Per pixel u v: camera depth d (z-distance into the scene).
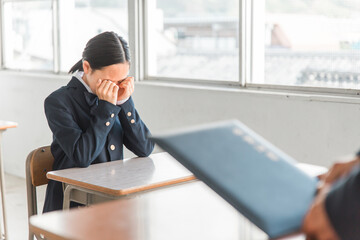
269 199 0.85
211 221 1.03
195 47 3.62
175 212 1.09
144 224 1.00
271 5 3.12
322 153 2.78
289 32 3.05
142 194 1.74
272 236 0.80
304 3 2.96
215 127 1.00
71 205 2.04
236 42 3.37
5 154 5.09
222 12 3.44
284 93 2.96
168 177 1.86
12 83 4.90
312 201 0.87
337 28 2.83
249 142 0.98
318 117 2.78
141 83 3.74
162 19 3.82
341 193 0.73
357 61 2.76
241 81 3.27
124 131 2.25
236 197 0.84
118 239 0.91
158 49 3.87
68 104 2.12
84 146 2.03
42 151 2.11
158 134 0.92
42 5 4.76
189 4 3.63
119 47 2.08
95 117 2.08
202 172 0.87
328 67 2.89
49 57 4.76
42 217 1.03
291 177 0.92
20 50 5.08
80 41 4.48
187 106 3.45
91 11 4.32
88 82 2.14
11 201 4.10
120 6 4.06
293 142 2.90
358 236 0.71
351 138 2.66
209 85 3.48
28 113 4.75
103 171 1.96
